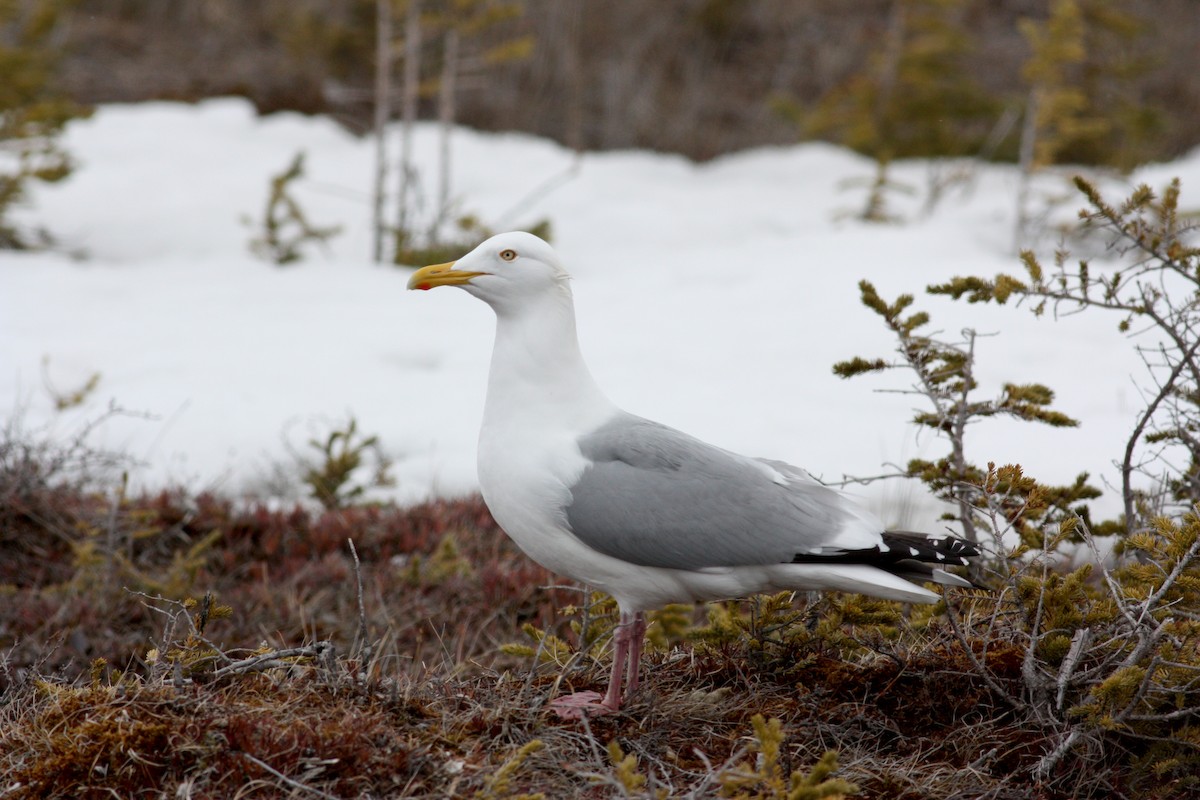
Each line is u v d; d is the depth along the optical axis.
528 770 5.23
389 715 5.49
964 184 19.42
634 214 18.00
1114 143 20.69
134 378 12.28
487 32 24.19
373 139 21.02
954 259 15.65
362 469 10.84
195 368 12.50
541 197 18.67
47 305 14.18
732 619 6.27
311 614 8.53
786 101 21.61
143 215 17.22
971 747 5.60
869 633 6.37
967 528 6.55
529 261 6.07
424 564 9.14
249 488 10.47
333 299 14.77
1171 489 7.20
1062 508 6.71
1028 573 6.13
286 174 16.02
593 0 25.86
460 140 21.05
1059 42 16.50
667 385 12.02
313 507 10.23
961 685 5.93
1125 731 5.51
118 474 10.35
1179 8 26.33
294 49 21.92
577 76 20.83
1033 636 5.61
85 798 4.90
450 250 15.77
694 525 5.74
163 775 4.99
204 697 5.34
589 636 6.90
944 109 20.05
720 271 15.72
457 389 12.23
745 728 5.73
